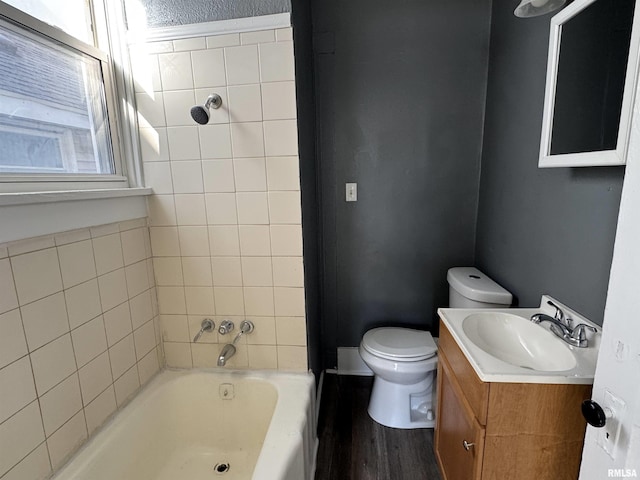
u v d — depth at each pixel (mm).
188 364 1681
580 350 990
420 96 1913
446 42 1851
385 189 2027
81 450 1159
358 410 1925
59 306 1077
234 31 1355
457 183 1981
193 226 1540
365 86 1930
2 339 903
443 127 1933
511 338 1237
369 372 2250
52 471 1057
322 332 2221
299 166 1438
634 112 584
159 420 1512
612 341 632
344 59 1911
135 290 1467
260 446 1579
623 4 816
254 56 1365
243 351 1641
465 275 1827
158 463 1486
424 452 1622
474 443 964
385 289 2145
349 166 2020
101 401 1266
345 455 1613
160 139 1478
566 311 1145
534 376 874
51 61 1147
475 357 977
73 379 1135
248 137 1436
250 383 1583
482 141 1914
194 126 1450
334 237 2111
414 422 1779
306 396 1458
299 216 1478
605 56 875
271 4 1320
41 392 1017
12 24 1008
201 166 1484
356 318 2203
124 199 1370
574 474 910
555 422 891
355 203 2061
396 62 1892
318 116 1978
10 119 1019
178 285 1605
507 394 893
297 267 1526
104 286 1277
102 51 1362
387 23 1858
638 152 572
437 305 2117
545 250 1296
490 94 1808
